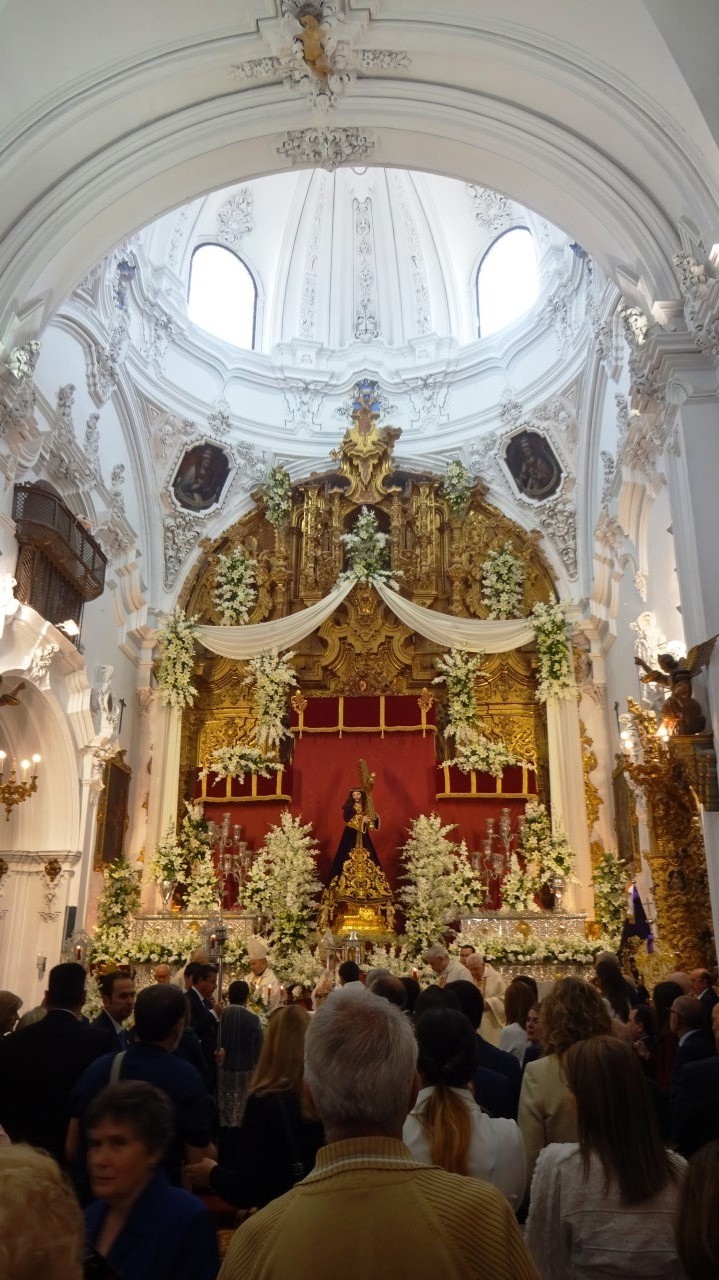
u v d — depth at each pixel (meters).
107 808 16.09
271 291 21.42
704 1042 4.63
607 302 15.08
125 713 17.95
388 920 16.97
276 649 19.11
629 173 10.84
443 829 17.33
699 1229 1.83
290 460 20.62
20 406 11.49
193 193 12.37
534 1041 5.04
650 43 9.42
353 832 17.38
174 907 17.61
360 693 19.22
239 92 11.38
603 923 16.44
